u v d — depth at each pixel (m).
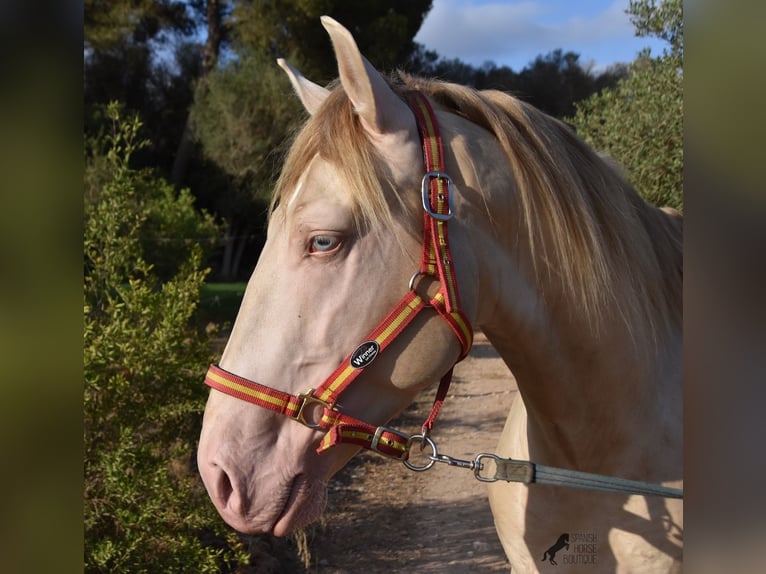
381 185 1.12
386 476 3.99
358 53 1.08
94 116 9.08
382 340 1.11
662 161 3.81
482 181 1.21
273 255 1.14
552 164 1.28
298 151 1.16
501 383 5.69
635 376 1.32
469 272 1.17
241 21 13.48
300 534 2.79
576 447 1.36
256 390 1.09
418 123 1.21
